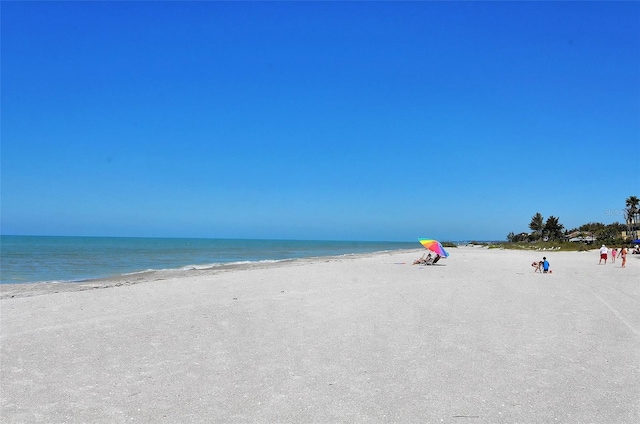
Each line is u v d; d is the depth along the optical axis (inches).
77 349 372.5
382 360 339.9
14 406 253.3
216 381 294.4
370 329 444.5
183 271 1192.2
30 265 1478.8
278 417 238.2
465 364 330.3
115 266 1459.2
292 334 423.5
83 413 243.6
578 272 1146.0
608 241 3447.3
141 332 432.5
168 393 273.1
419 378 299.7
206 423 230.7
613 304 605.0
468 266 1354.6
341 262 1561.3
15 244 4050.2
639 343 392.8
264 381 293.9
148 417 238.4
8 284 877.2
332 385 286.4
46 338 409.7
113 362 336.2
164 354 356.8
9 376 305.3
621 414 243.3
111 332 433.1
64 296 667.4
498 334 423.5
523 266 1385.3
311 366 325.4
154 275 1074.1
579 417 239.3
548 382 293.1
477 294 697.6
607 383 291.6
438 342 393.4
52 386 285.7
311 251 3218.5
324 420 234.4
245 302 609.9
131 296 666.8
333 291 727.7
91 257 2012.8
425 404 256.2
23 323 475.2
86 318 501.4
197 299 637.3
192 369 319.0
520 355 353.4
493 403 257.8
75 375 307.0
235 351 365.1
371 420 234.5
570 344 387.5
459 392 274.8
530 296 676.7
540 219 5620.1
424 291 732.7
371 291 730.2
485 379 298.2
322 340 400.5
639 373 311.9
